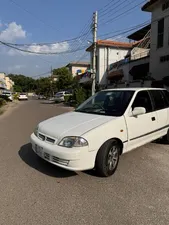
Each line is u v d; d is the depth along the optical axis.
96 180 3.86
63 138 3.72
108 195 3.37
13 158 4.96
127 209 3.01
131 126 4.43
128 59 21.44
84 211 2.95
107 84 24.97
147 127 4.90
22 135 7.47
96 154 3.78
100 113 4.59
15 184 3.69
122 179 3.92
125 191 3.49
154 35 15.37
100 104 5.00
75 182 3.77
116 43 27.59
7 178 3.91
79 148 3.58
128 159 4.94
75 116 4.55
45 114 14.28
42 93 75.94
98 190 3.52
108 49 27.31
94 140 3.71
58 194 3.38
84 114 4.65
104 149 3.82
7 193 3.39
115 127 4.07
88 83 28.73
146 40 21.17
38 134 4.28
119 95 4.97
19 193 3.40
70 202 3.16
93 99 5.37
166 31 14.12
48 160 3.88
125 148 4.34
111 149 4.00
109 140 3.93
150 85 15.20
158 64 15.02
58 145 3.73
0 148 5.81
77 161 3.58
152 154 5.29
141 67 18.16
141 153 5.36
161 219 2.79
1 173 4.13
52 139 3.87
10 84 75.50
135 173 4.18
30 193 3.40
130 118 4.45
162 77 14.59
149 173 4.18
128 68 20.89
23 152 5.41
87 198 3.28
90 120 4.17
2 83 51.84
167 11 13.98
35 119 11.64
